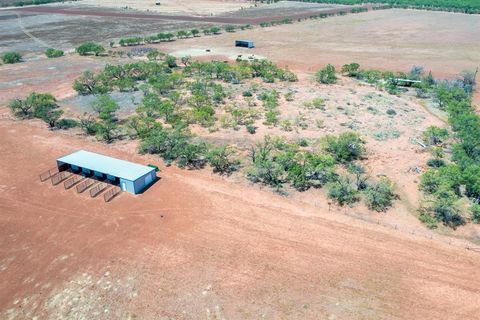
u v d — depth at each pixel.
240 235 39.56
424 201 44.28
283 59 112.44
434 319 30.52
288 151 53.44
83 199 45.50
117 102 77.75
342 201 45.16
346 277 34.44
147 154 56.59
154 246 38.06
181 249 37.69
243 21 178.75
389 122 67.12
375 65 106.19
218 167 52.41
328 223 41.50
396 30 156.25
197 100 72.62
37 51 123.44
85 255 37.09
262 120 67.81
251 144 59.12
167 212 43.19
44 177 50.31
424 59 111.88
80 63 108.06
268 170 49.19
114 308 31.72
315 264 35.84
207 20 182.50
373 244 38.34
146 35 147.38
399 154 56.09
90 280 34.38
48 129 65.56
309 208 44.06
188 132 60.16
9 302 32.44
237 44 127.56
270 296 32.62
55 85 89.00
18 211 43.56
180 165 53.34
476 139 54.09
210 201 45.19
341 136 56.78
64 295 33.00
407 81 88.06
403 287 33.41
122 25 169.62
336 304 31.88
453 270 35.12
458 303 31.91
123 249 37.75
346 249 37.69
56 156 55.97
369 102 76.88
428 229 40.53
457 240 38.97
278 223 41.44
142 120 64.81
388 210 43.66
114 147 58.81
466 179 45.34
